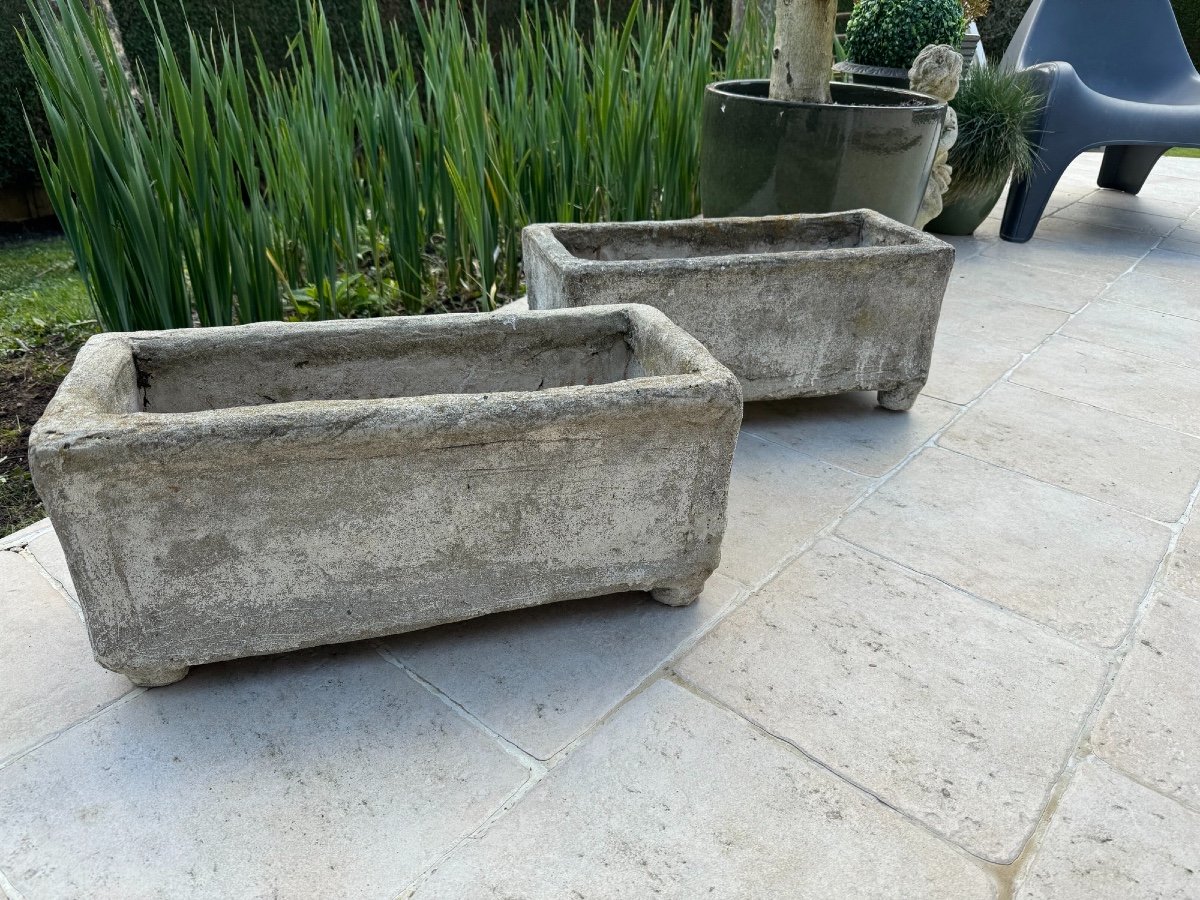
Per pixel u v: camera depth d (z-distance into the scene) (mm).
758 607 1701
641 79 3244
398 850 1214
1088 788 1329
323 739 1387
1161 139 3947
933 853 1226
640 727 1421
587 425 1412
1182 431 2422
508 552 1504
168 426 1239
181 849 1210
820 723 1435
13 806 1264
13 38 4078
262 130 2736
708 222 2535
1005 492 2109
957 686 1516
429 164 3006
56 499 1226
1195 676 1547
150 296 2355
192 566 1347
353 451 1321
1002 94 3908
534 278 2369
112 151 2135
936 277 2297
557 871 1189
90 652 1551
